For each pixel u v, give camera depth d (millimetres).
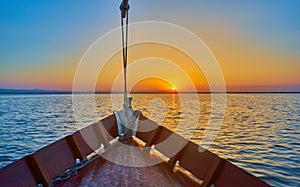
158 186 2910
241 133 16656
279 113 35750
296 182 7016
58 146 3242
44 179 2670
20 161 2516
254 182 2098
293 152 10812
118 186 2898
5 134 17500
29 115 33812
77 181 3035
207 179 2674
